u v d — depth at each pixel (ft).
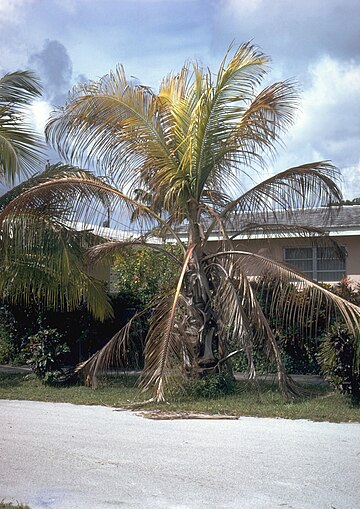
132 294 59.16
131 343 53.26
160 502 23.18
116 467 27.61
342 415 38.32
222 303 44.68
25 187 51.39
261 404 42.06
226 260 46.11
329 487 24.76
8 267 49.73
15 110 51.80
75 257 49.29
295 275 43.19
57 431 34.76
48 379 50.90
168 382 42.47
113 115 45.78
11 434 34.01
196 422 37.29
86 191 47.52
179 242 47.70
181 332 44.50
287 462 28.27
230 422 37.24
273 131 45.68
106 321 57.00
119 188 47.39
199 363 45.85
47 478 26.07
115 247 49.44
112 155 46.91
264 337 44.60
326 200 45.37
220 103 44.98
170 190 44.80
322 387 47.75
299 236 51.01
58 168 52.65
